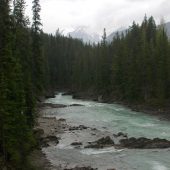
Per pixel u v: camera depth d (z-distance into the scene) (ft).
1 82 88.53
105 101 299.17
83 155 120.67
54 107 251.19
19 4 145.89
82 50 495.82
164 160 114.11
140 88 266.77
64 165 108.58
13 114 91.50
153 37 315.99
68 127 168.04
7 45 95.40
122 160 114.62
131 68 272.51
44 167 104.68
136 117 206.80
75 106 262.47
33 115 120.78
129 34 330.34
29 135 99.76
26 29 152.87
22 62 134.10
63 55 494.18
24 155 98.37
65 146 132.57
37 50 186.70
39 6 190.80
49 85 417.08
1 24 100.12
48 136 142.00
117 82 301.84
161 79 242.58
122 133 152.97
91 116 209.26
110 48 369.71
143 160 114.32
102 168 105.91
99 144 134.41
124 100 284.61
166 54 246.47
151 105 242.17
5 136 89.71
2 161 88.53
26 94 116.16
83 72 418.51
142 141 136.36
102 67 341.82
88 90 392.88
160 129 167.43
